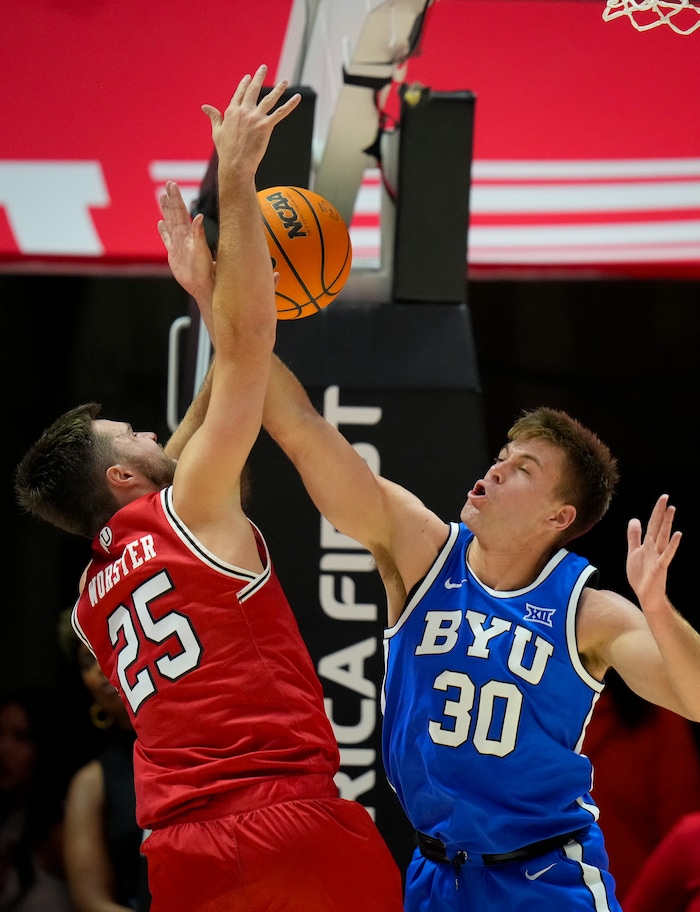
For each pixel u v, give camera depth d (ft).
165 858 24.00
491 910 26.86
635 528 24.40
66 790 50.16
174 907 24.04
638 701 41.57
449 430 37.96
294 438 27.78
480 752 26.78
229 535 24.62
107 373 63.52
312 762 24.36
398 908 24.81
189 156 53.36
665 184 54.44
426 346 38.78
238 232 24.11
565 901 26.40
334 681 36.96
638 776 41.14
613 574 63.77
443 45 53.36
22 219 53.72
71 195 53.78
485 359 63.52
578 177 54.65
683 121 54.08
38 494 26.91
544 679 26.84
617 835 40.83
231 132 24.49
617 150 54.39
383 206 41.68
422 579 28.25
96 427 27.17
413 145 38.81
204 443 24.16
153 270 55.93
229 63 52.75
